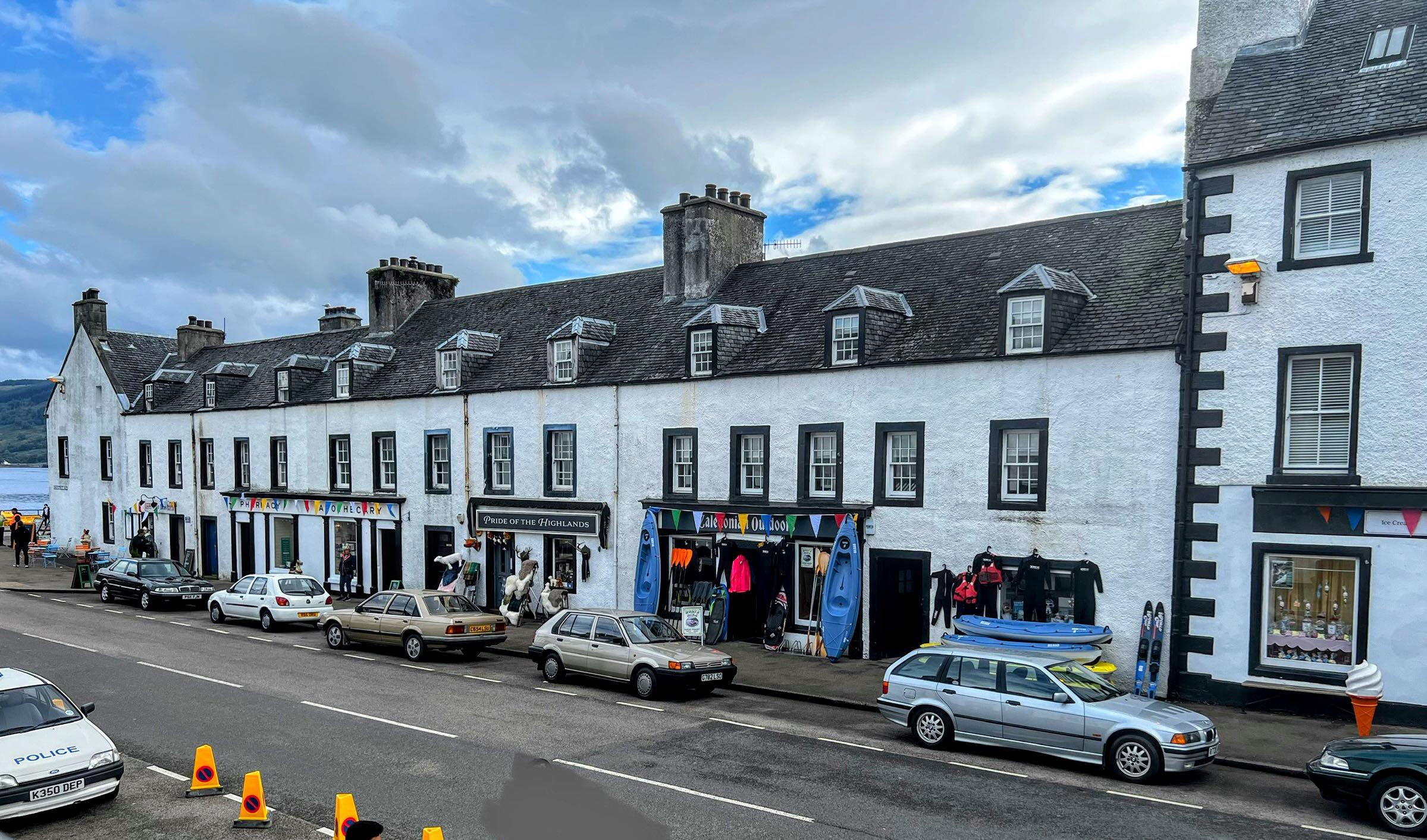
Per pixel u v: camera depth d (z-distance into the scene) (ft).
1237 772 42.52
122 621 88.28
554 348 88.79
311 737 47.42
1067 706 42.27
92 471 145.38
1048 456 60.39
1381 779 35.06
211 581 120.37
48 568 133.08
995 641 56.54
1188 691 54.39
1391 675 48.62
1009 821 35.45
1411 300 48.70
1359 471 49.85
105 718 51.24
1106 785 40.06
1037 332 61.77
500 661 71.31
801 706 55.72
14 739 36.52
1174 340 55.67
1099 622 57.93
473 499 93.20
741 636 76.33
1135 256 64.80
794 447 72.23
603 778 40.55
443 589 92.89
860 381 68.85
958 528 63.93
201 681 61.16
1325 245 51.60
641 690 57.47
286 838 34.12
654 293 94.48
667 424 79.71
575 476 86.28
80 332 147.74
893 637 68.59
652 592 78.74
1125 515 57.36
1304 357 51.83
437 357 98.68
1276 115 54.08
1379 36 54.54
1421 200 48.55
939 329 67.56
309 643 78.95
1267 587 52.70
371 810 36.76
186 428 128.57
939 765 43.06
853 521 67.82
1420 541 47.98
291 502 112.27
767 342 76.84
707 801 37.60
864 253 82.12
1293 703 51.16
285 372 115.24
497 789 39.11
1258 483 52.65
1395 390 49.06
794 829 34.55
